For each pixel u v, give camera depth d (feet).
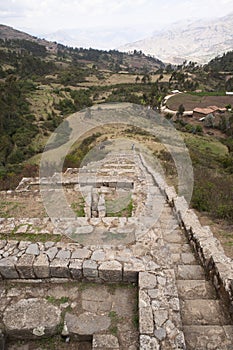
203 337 10.99
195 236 17.24
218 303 12.85
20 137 91.04
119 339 10.85
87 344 11.37
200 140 103.91
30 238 16.37
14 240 15.47
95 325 11.50
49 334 11.55
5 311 12.12
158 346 9.82
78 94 165.07
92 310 12.19
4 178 43.45
